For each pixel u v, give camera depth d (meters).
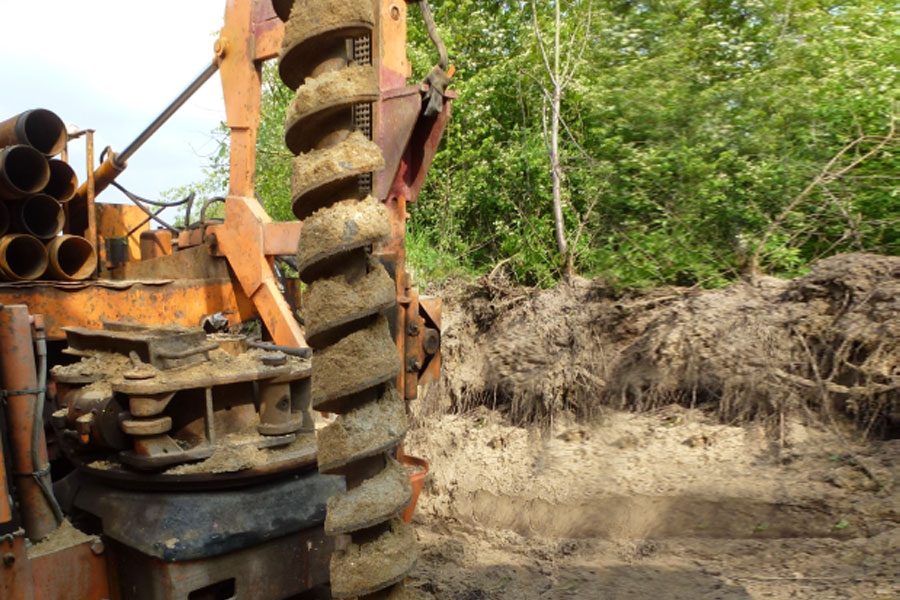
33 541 2.53
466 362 6.29
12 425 2.51
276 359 2.64
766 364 5.09
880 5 7.24
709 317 5.54
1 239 3.30
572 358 5.77
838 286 5.20
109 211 4.43
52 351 3.38
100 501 2.63
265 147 9.16
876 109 6.64
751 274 5.93
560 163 8.86
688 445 4.96
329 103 1.32
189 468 2.44
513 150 9.78
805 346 5.05
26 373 2.53
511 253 8.90
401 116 3.35
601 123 7.64
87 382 2.70
